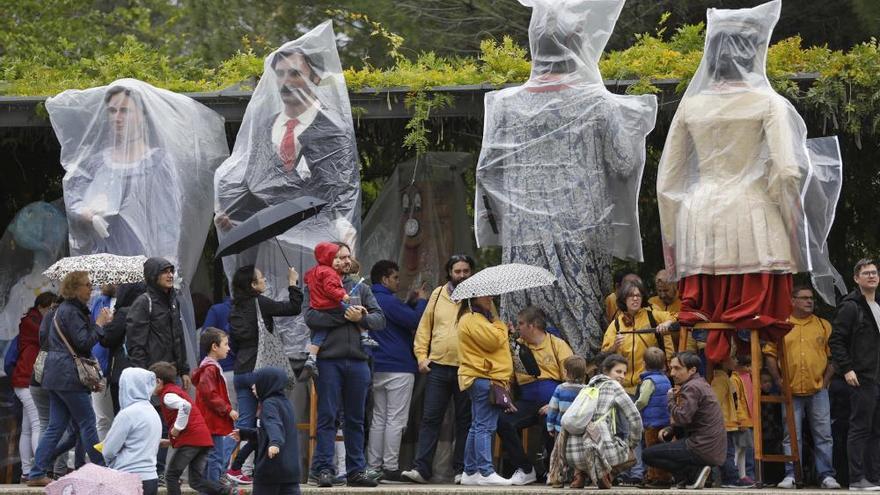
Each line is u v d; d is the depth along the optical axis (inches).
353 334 1000.2
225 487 947.3
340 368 994.1
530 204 1069.1
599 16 1080.8
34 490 976.3
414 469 1045.2
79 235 1103.0
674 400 970.7
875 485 991.6
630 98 1067.3
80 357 991.6
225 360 1056.8
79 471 853.8
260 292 1001.5
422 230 1189.7
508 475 1081.4
